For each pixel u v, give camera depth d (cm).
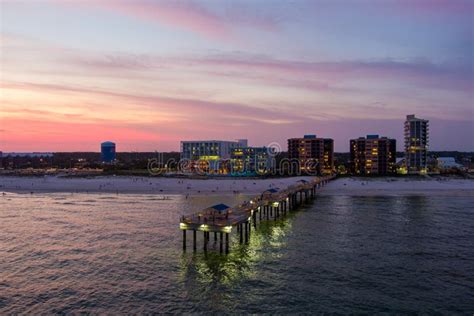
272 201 8131
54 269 4750
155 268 4772
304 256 5275
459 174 19575
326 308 3597
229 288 4097
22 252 5541
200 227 5319
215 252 5478
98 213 9056
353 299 3806
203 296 3884
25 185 16300
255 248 5709
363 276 4466
